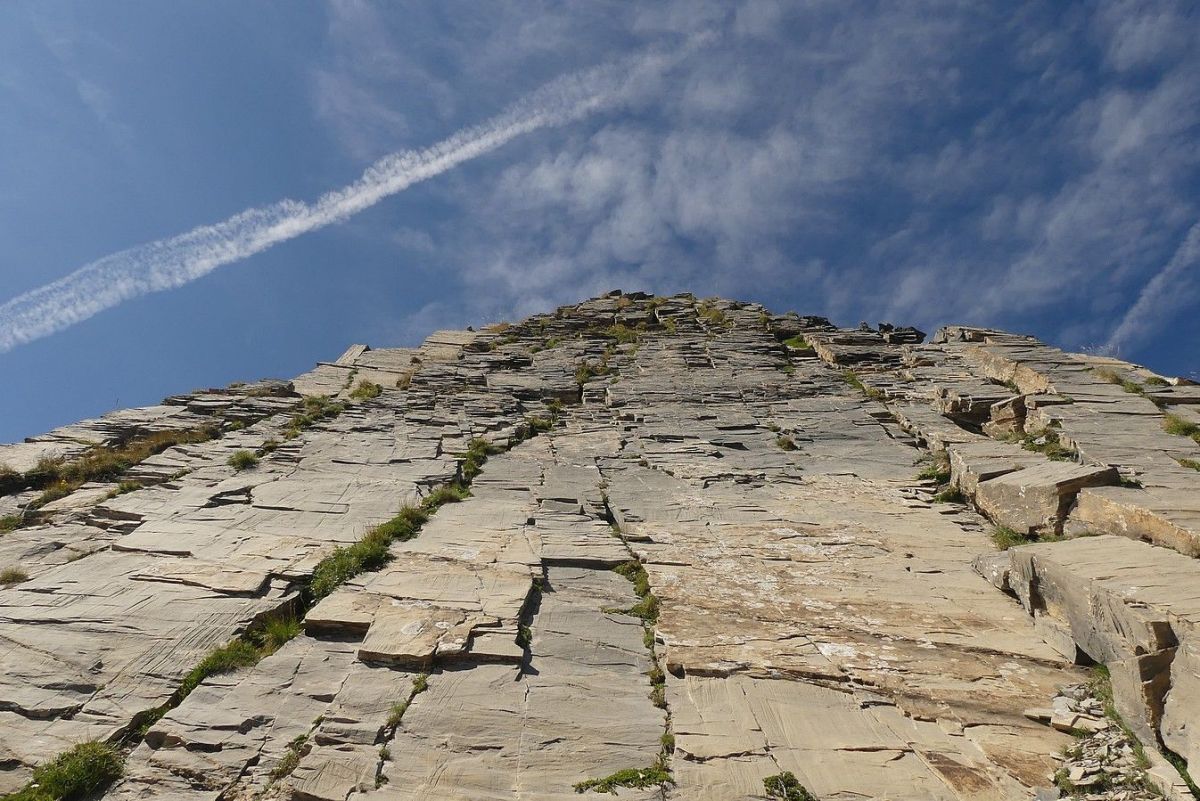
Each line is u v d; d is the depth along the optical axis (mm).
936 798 7703
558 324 43375
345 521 15977
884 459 21406
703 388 29391
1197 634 7855
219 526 15484
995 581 12969
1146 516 11734
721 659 10547
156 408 26156
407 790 7898
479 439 23156
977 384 25375
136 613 11500
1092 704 9109
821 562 14414
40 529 15633
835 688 9953
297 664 10281
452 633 10805
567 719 9133
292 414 25938
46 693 9445
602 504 17969
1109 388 20891
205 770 8297
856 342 36812
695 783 7961
